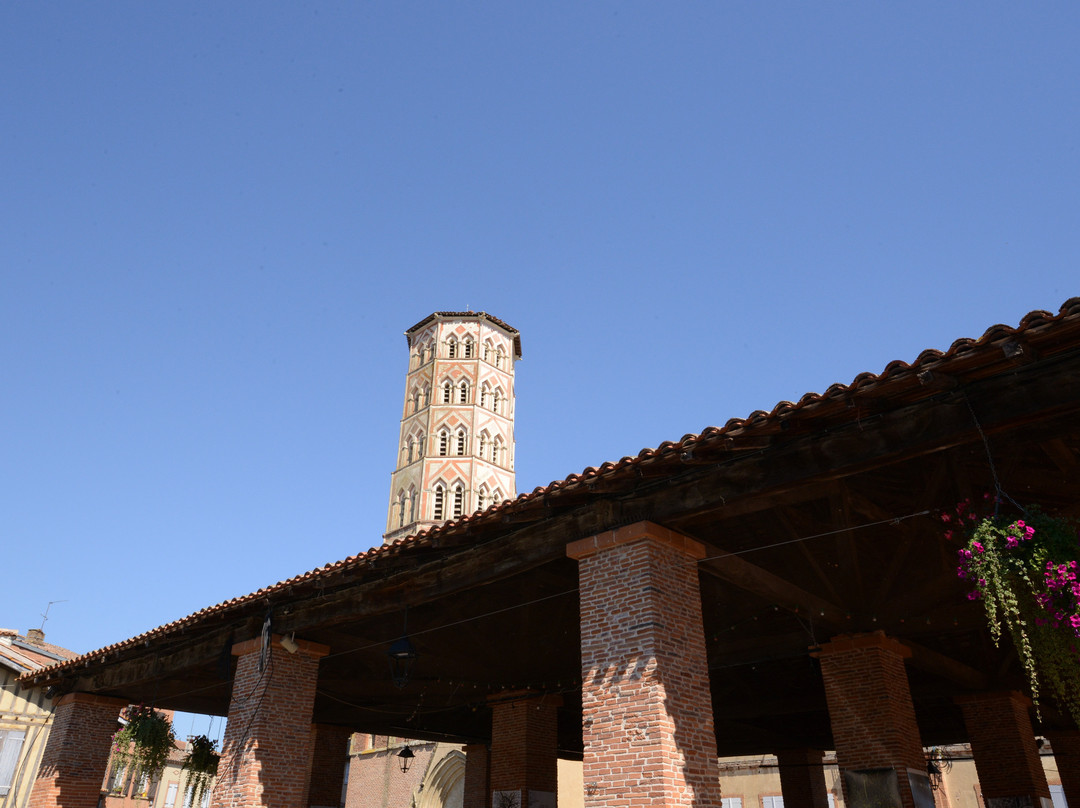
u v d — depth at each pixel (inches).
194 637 618.5
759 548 410.9
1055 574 251.4
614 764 337.7
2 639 942.4
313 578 486.6
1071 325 249.6
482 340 2074.3
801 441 331.9
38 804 668.1
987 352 265.0
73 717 699.4
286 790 511.8
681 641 359.9
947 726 840.3
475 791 954.1
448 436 1925.4
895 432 306.5
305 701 543.8
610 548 378.6
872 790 466.0
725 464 353.4
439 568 458.0
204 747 780.6
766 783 1347.2
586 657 366.6
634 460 354.6
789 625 539.5
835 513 400.2
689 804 324.2
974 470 367.6
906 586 492.1
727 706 749.3
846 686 497.0
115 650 643.5
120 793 1206.9
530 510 398.3
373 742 1539.1
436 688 723.4
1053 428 322.3
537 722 713.0
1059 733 738.8
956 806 1191.6
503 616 560.1
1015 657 605.0
